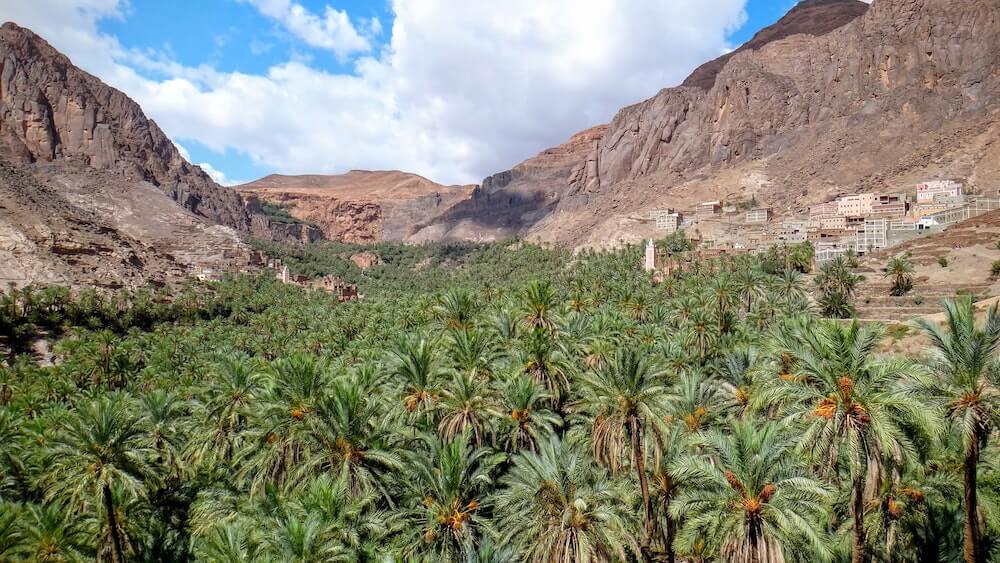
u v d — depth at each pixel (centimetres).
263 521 2288
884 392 1845
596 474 2525
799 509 1869
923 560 2300
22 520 2422
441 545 2364
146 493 2750
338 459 2512
